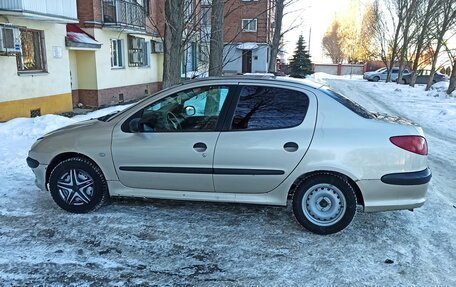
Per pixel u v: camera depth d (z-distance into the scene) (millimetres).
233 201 4289
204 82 4379
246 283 3316
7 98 11844
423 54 35469
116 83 18453
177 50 8953
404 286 3291
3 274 3373
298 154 4012
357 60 62812
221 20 10320
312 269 3529
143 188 4480
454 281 3367
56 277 3352
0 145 8102
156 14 21641
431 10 26906
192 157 4227
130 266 3547
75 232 4156
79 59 16672
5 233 4105
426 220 4609
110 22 16969
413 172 3945
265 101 4188
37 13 11750
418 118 14109
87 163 4512
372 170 3924
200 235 4133
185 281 3334
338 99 4168
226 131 4188
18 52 11812
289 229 4289
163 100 4434
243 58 32906
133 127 4375
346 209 4039
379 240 4074
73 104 16609
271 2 17875
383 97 21391
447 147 9195
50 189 4629
